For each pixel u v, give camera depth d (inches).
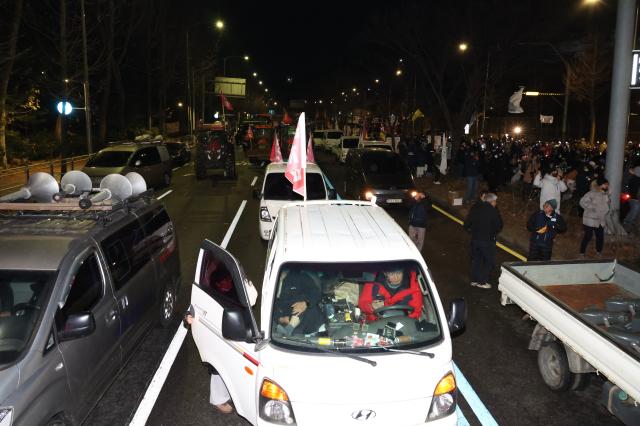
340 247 191.3
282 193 481.1
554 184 470.3
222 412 220.7
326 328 176.9
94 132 1727.4
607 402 208.2
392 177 676.1
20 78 1242.6
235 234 540.1
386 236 204.2
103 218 235.1
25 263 192.9
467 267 435.8
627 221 532.1
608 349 194.4
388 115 1472.7
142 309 257.3
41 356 171.0
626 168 706.2
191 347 280.7
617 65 496.4
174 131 2578.7
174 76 2235.5
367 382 160.7
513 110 996.6
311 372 161.9
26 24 1205.1
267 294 179.9
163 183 895.7
